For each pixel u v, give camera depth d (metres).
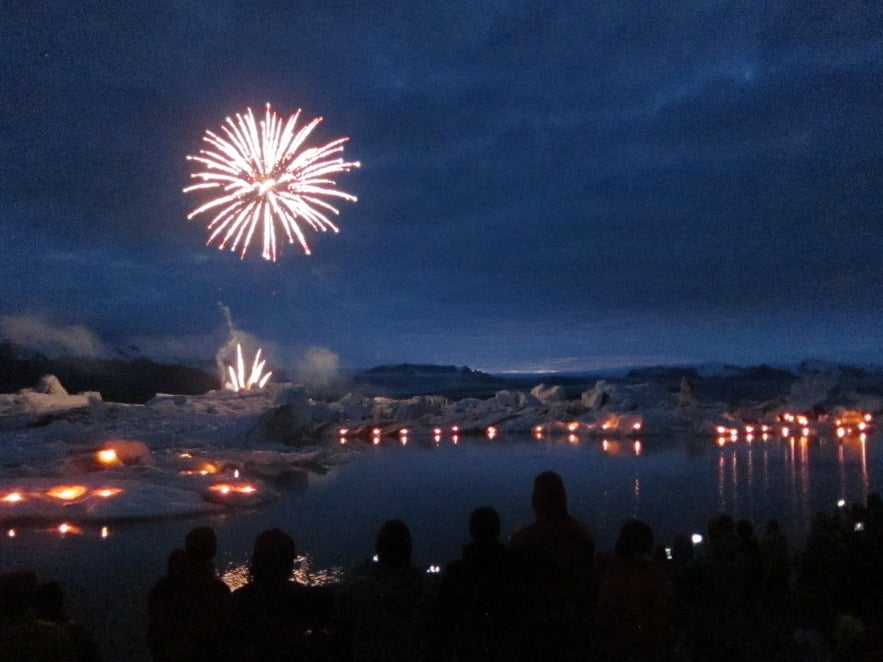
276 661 4.32
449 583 4.76
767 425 37.47
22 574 4.21
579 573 5.02
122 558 11.24
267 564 4.57
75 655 4.39
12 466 18.14
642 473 21.12
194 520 14.34
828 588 7.71
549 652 4.77
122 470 18.03
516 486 18.73
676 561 7.72
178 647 4.94
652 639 5.17
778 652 6.74
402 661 4.63
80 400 30.08
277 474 21.11
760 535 13.02
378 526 13.74
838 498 16.92
